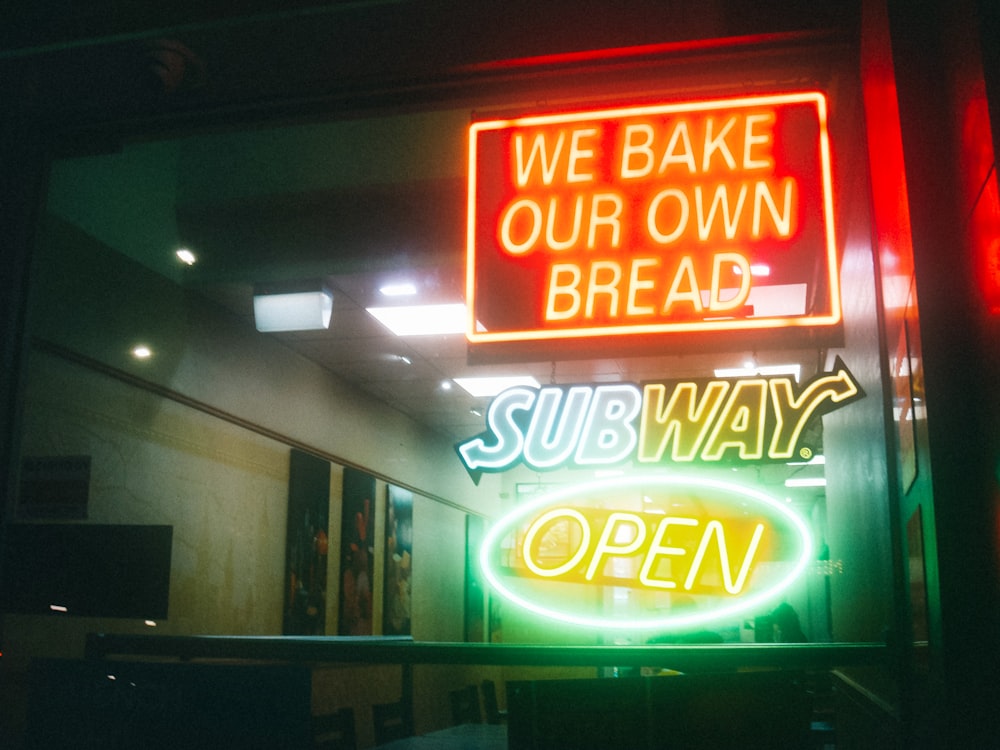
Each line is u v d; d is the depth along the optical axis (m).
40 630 4.93
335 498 8.61
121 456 5.70
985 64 1.72
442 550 11.12
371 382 8.92
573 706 2.29
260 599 7.25
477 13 3.34
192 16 3.48
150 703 2.68
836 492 5.26
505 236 3.25
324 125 5.54
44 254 5.06
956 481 2.12
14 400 3.55
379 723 4.61
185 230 5.80
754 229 3.11
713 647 2.60
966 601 2.09
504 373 8.10
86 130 3.71
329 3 3.39
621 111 3.28
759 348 3.13
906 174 2.27
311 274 5.72
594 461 2.96
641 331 3.08
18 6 3.65
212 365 6.74
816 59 3.19
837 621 5.39
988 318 1.89
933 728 2.31
